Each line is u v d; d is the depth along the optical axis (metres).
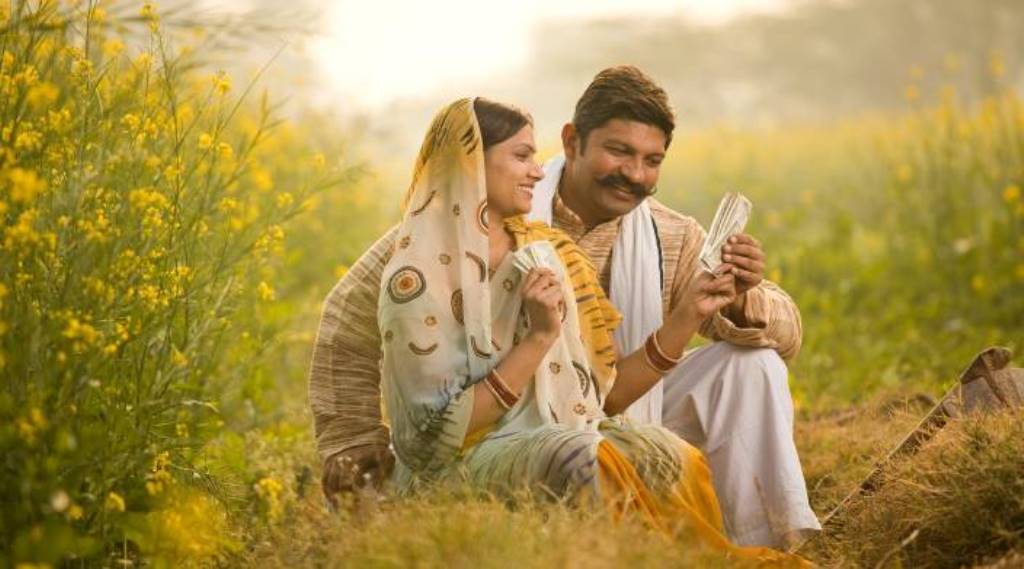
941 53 61.38
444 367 5.29
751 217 16.84
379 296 5.43
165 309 5.40
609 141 5.74
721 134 26.98
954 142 13.70
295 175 10.95
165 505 5.08
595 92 5.78
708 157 23.08
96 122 5.42
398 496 5.24
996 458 5.33
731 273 5.57
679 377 5.90
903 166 15.73
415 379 5.31
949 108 13.79
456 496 5.09
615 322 5.62
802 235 16.00
